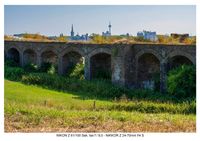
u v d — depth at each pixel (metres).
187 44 29.30
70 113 19.55
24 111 19.12
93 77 35.09
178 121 18.39
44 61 39.16
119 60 31.89
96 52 33.91
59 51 36.88
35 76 33.88
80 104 24.33
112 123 17.73
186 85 28.14
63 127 16.94
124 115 19.58
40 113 18.92
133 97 28.59
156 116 20.00
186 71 28.28
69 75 36.53
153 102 26.23
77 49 35.41
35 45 39.03
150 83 32.53
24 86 31.38
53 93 29.31
